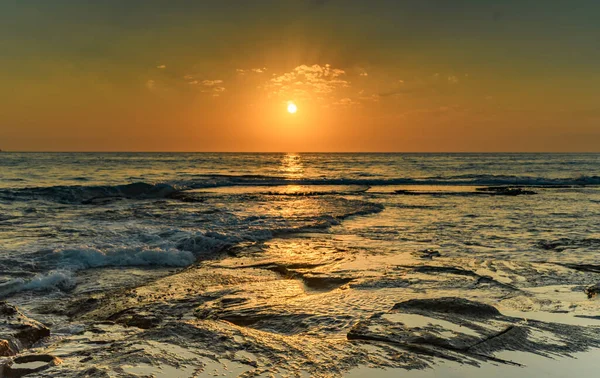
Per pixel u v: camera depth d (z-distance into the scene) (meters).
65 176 36.53
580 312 4.50
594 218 14.23
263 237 10.94
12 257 8.19
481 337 3.52
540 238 10.48
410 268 7.04
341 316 4.47
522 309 4.64
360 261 7.80
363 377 2.78
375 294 5.37
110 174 40.59
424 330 3.63
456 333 3.58
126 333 4.00
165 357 2.98
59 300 6.11
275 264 7.96
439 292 5.47
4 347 3.71
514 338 3.53
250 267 7.82
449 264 7.29
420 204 19.00
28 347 4.09
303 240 10.52
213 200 20.20
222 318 4.78
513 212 16.00
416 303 4.38
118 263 8.30
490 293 5.43
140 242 9.62
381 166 65.62
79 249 8.55
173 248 9.05
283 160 95.62
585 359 3.18
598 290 5.53
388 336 3.50
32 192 19.92
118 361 2.91
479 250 9.05
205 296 5.87
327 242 10.21
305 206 17.59
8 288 6.49
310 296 5.60
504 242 9.98
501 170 52.84
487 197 22.31
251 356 3.05
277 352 3.12
